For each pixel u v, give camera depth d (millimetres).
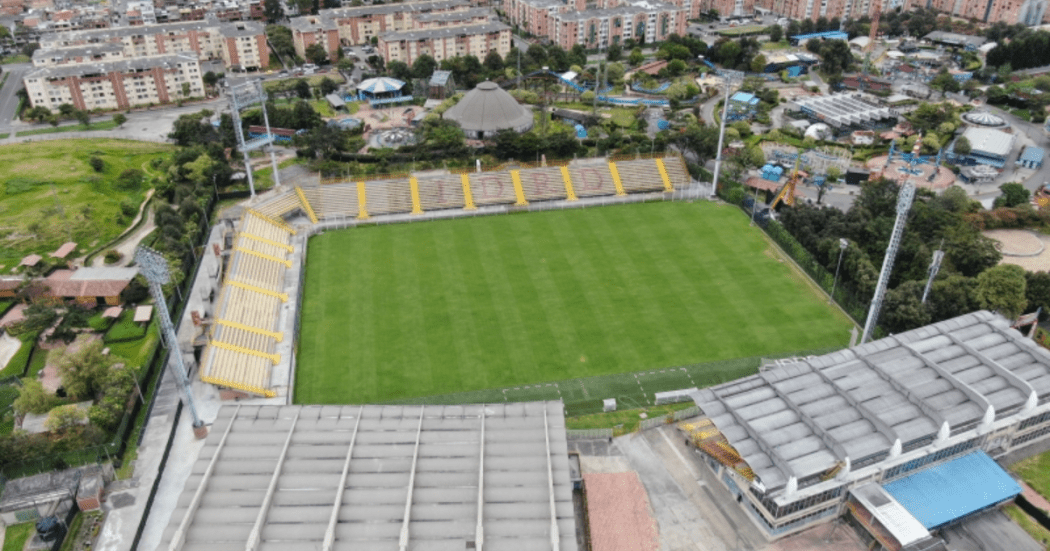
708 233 164000
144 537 87938
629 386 115125
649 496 94625
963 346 107500
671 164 191125
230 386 111125
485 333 128500
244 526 77438
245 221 155500
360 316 133875
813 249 150625
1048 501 92688
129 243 164625
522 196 181000
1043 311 128750
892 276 141375
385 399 112188
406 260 153750
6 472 96625
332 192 176750
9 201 181375
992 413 94938
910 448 92750
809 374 103375
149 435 104312
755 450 91000
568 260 153000
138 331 130250
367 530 76938
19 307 138875
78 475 93625
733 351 123312
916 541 83000
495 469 85500
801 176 192625
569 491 82250
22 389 106312
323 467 85688
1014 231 164000
